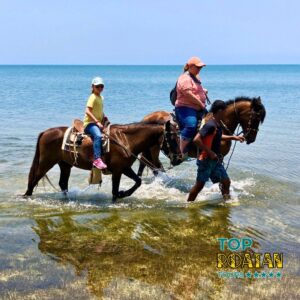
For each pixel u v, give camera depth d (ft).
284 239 24.31
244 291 18.60
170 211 28.78
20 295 17.94
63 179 32.22
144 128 29.76
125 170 30.25
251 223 26.73
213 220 27.17
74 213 28.22
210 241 23.93
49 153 30.66
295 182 36.55
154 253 22.22
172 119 31.96
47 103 115.03
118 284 18.94
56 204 30.09
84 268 20.43
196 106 31.42
